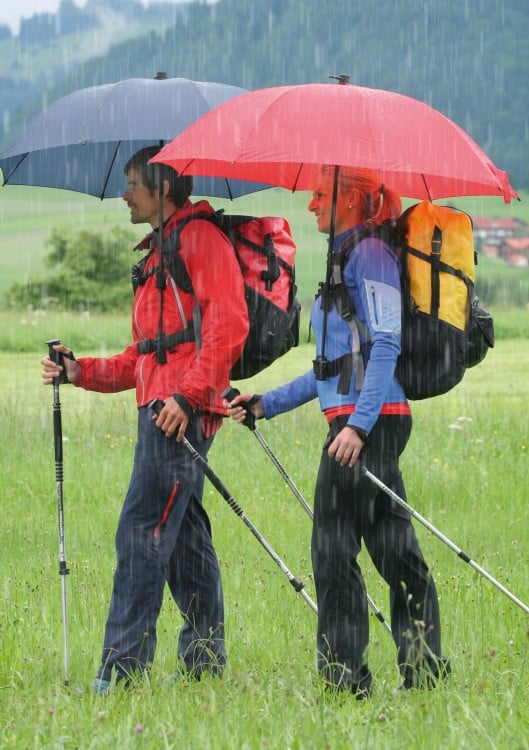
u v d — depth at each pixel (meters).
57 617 15.72
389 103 12.35
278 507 23.86
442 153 12.05
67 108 15.26
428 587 12.52
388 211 12.36
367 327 11.91
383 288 11.75
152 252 13.37
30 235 187.62
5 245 175.00
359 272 11.87
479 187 13.61
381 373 11.60
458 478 26.16
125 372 14.04
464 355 11.93
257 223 13.63
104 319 82.88
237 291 12.95
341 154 11.72
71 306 102.81
